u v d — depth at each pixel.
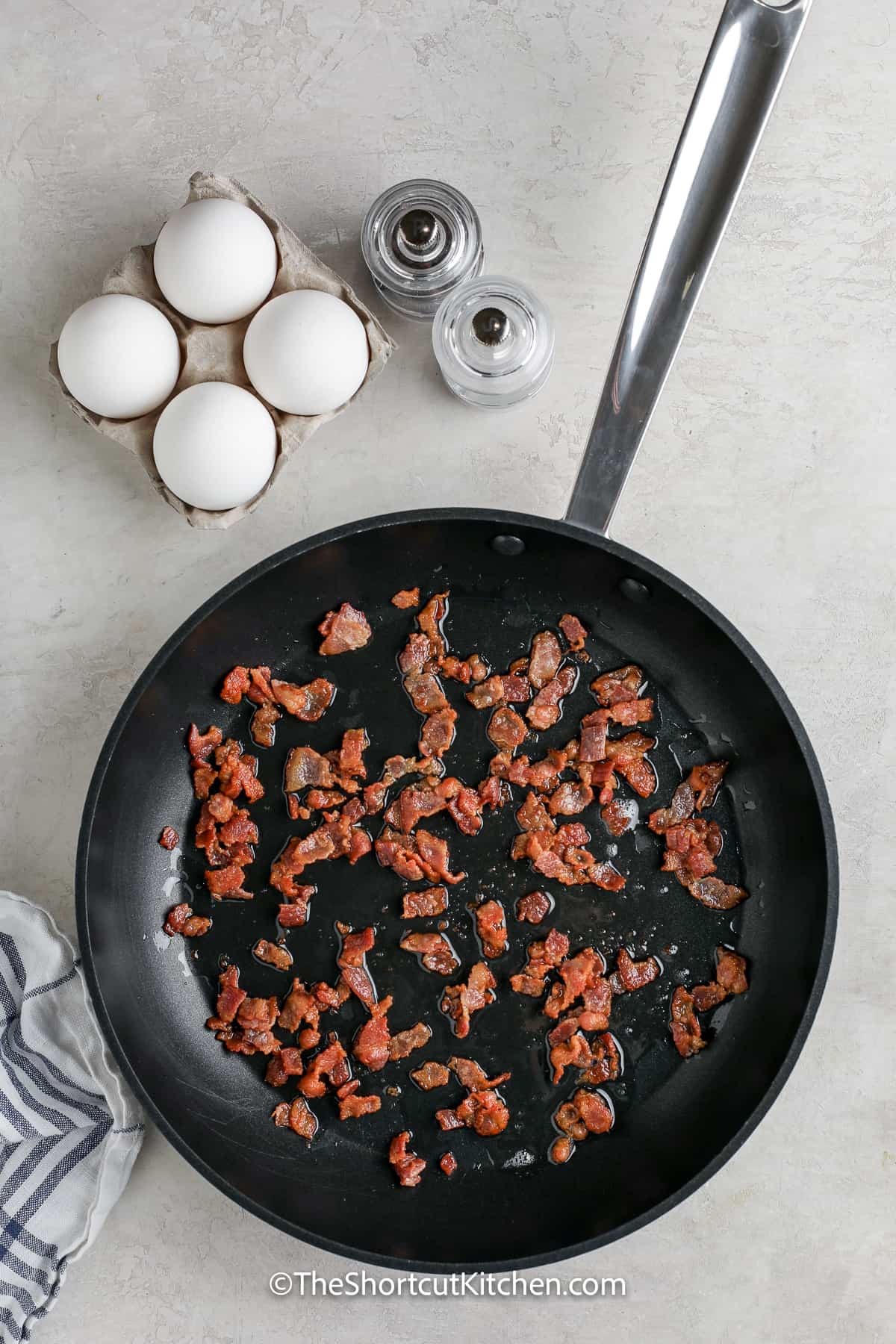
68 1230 0.68
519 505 0.71
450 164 0.71
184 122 0.71
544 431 0.71
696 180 0.65
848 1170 0.69
